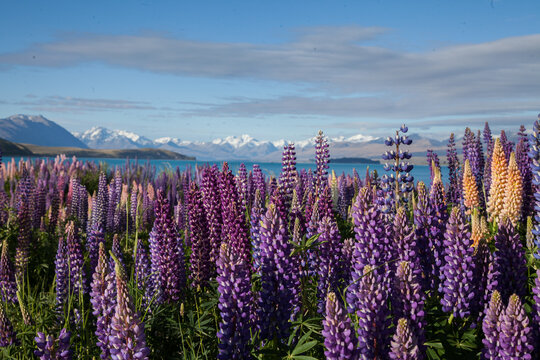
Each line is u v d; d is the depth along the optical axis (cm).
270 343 524
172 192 2072
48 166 3089
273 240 520
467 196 1102
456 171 1393
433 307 539
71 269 748
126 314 400
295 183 1059
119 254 845
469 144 1396
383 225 560
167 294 755
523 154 1118
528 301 542
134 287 713
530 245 749
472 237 717
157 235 768
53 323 641
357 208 557
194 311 694
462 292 509
